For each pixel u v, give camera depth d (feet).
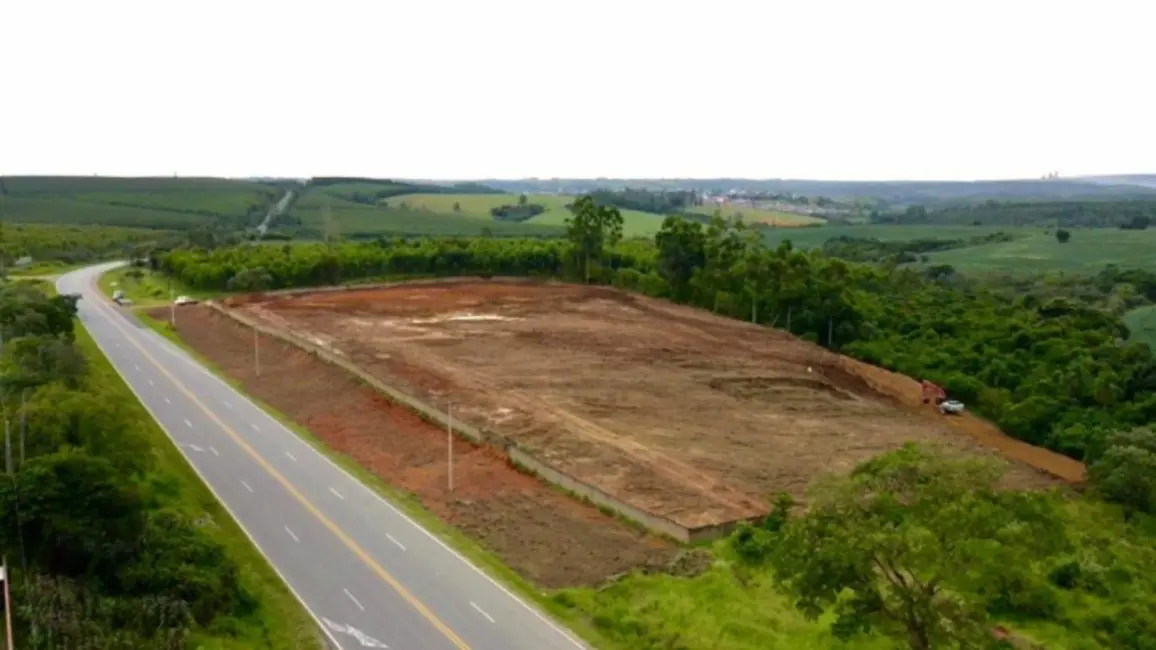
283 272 456.04
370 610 127.03
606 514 167.73
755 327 366.02
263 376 271.28
